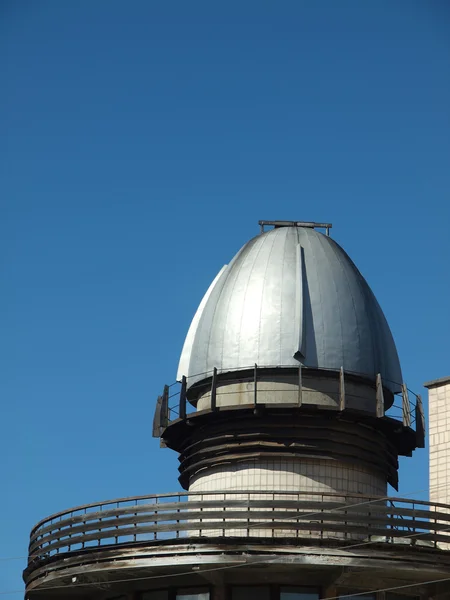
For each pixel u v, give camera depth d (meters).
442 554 80.50
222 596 81.94
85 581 84.69
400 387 92.88
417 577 82.38
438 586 84.25
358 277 94.62
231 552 78.81
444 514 81.44
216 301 93.44
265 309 90.44
